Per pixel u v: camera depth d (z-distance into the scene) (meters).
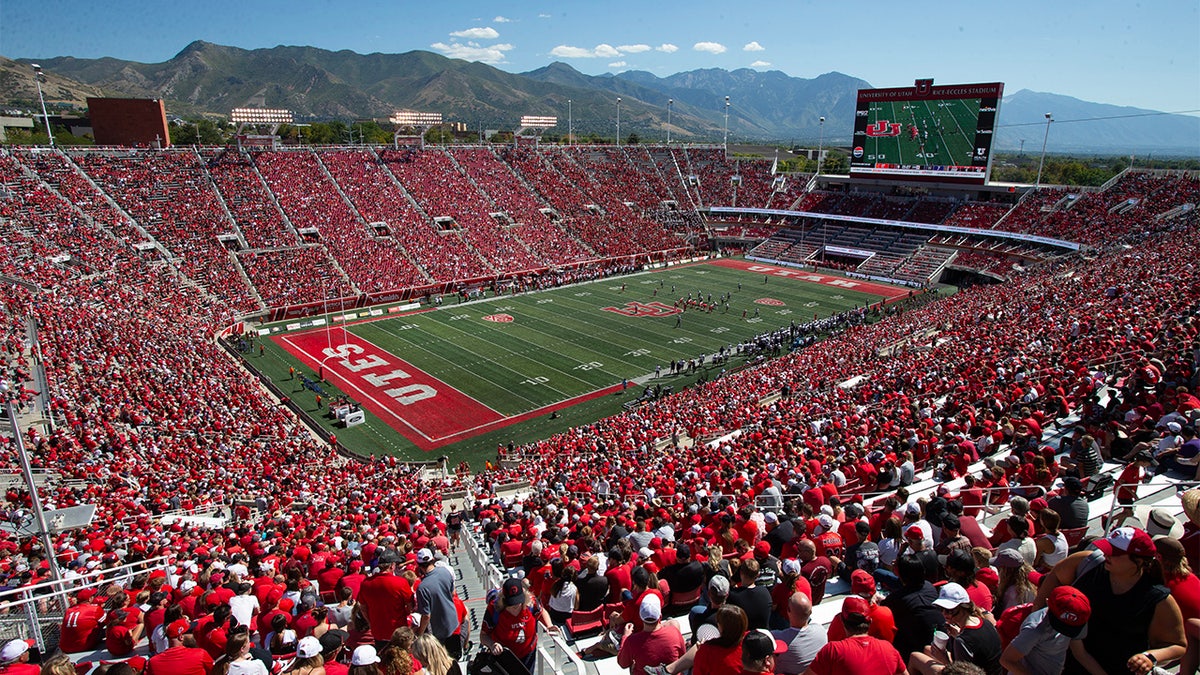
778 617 8.92
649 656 7.20
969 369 28.25
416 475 31.98
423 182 80.62
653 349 52.44
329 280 62.47
